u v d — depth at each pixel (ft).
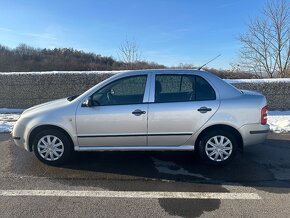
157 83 16.62
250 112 16.47
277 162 17.80
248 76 52.49
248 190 14.08
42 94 35.94
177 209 12.32
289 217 11.66
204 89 16.67
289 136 23.71
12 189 14.14
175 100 16.47
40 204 12.67
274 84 33.53
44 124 16.57
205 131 16.69
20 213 11.92
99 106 16.44
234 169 16.63
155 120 16.29
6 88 35.88
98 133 16.49
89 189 14.15
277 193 13.78
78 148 16.81
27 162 17.67
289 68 51.19
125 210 12.21
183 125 16.35
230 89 16.87
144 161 17.74
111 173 16.06
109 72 35.68
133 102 16.47
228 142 16.72
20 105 36.22
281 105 33.83
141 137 16.47
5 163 17.60
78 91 35.60
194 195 13.56
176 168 16.72
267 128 16.84
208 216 11.76
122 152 19.15
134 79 16.67
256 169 16.67
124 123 16.33
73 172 16.19
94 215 11.80
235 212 12.06
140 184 14.73
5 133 24.93
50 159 17.03
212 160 16.81
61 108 16.61
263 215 11.81
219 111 16.34
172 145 16.71
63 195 13.52
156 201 12.98
